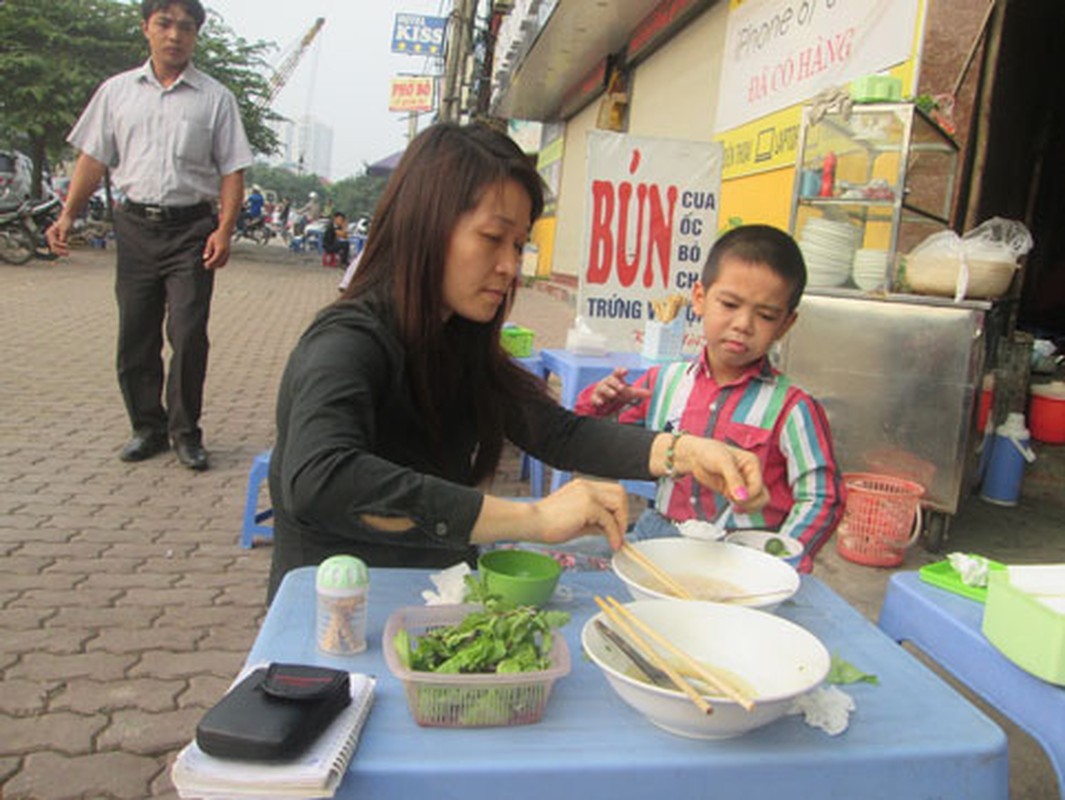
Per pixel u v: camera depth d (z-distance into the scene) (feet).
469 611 4.27
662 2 32.40
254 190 91.71
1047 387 17.38
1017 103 19.51
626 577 4.82
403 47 69.72
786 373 13.82
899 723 3.90
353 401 4.65
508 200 5.01
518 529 4.37
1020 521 14.58
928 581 5.91
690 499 7.25
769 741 3.65
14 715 7.67
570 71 47.55
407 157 5.20
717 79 26.53
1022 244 14.16
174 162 13.79
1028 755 8.07
